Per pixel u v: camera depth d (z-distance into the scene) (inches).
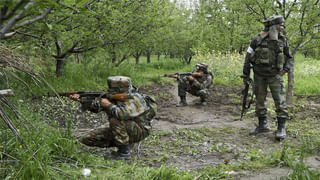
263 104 231.1
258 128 232.4
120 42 414.3
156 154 183.5
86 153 162.7
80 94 171.9
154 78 510.9
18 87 243.6
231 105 339.3
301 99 358.3
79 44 416.2
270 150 191.5
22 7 60.7
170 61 765.3
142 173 137.8
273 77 220.7
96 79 425.4
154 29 445.7
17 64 140.9
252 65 235.3
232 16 346.0
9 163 129.6
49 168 128.6
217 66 544.1
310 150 183.5
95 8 230.8
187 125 259.6
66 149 156.6
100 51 402.9
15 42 226.1
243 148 196.4
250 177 145.9
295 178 131.6
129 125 166.2
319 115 279.9
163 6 454.0
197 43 723.4
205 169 155.8
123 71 478.9
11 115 177.9
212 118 285.3
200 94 337.4
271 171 153.6
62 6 87.1
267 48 220.5
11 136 150.7
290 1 296.4
